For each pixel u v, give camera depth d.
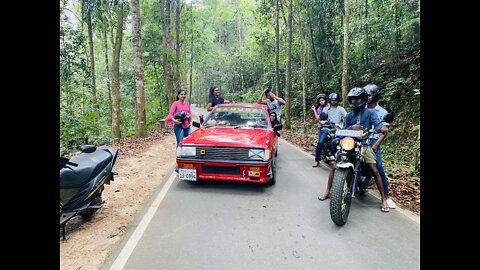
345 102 10.09
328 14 15.52
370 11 13.05
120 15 12.00
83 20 14.82
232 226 3.74
